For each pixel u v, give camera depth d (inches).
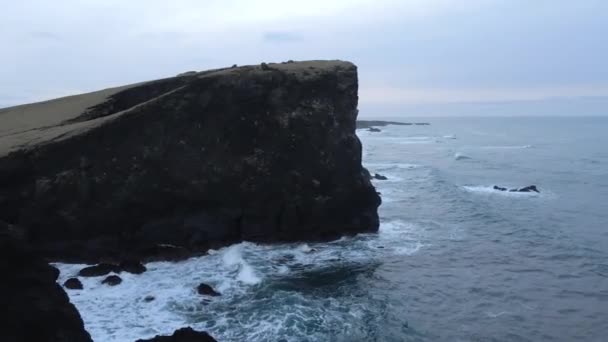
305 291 882.1
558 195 1975.9
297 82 1193.4
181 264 997.2
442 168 2851.9
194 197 1083.9
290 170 1166.3
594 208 1726.1
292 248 1127.6
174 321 739.4
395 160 3250.5
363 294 882.1
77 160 992.9
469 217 1510.8
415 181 2230.6
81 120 1171.9
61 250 983.6
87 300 804.0
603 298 897.5
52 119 1196.5
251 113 1148.5
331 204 1202.6
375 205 1278.3
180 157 1069.8
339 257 1083.9
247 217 1139.3
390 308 826.2
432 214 1550.2
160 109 1059.9
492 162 3134.8
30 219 959.6
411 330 750.5
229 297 835.4
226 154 1119.0
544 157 3454.7
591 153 3745.1
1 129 1158.3
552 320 804.6
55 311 497.7
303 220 1181.1
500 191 2052.2
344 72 1269.7
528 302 874.1
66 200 979.9
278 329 721.6
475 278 985.5
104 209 1005.2
